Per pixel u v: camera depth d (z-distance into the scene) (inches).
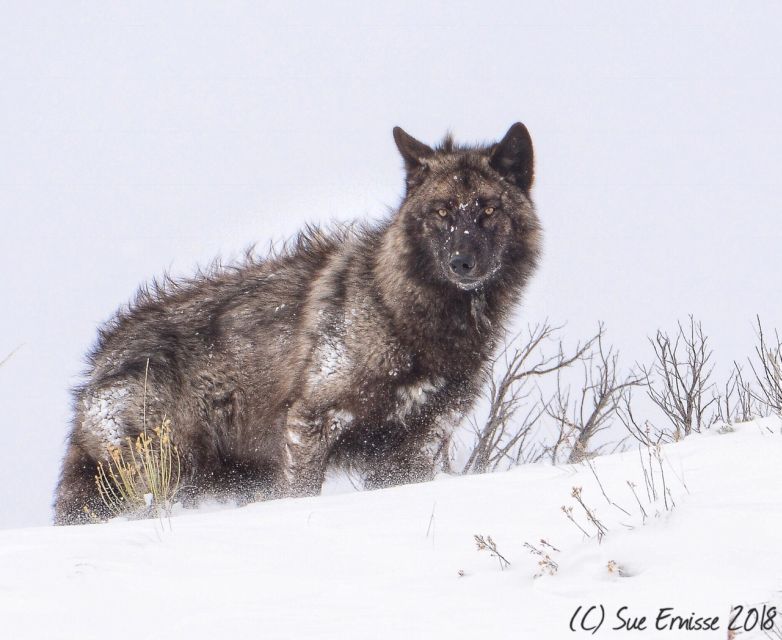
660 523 336.2
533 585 312.8
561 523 374.9
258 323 658.2
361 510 428.8
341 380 614.9
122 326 697.6
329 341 619.8
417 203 621.3
